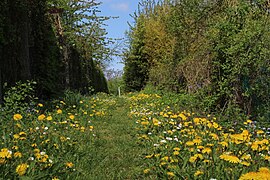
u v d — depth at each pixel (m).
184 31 14.34
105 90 39.72
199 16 13.09
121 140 7.28
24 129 6.07
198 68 11.49
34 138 5.55
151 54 25.02
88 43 22.98
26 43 11.06
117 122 10.17
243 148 5.04
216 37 10.29
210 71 10.84
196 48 12.61
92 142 6.81
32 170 3.79
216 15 12.45
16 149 4.68
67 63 18.42
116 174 4.84
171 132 6.64
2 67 9.96
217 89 10.25
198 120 6.86
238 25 9.90
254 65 9.18
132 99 17.03
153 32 24.19
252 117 9.22
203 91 10.93
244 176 2.87
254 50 9.07
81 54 22.97
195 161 4.35
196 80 11.60
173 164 4.50
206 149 4.37
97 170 5.00
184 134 6.60
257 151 4.82
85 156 5.62
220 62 10.46
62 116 8.83
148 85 23.20
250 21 9.52
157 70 19.92
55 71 13.67
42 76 12.84
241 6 9.91
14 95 8.48
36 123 7.02
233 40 9.52
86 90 23.80
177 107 11.23
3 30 9.84
